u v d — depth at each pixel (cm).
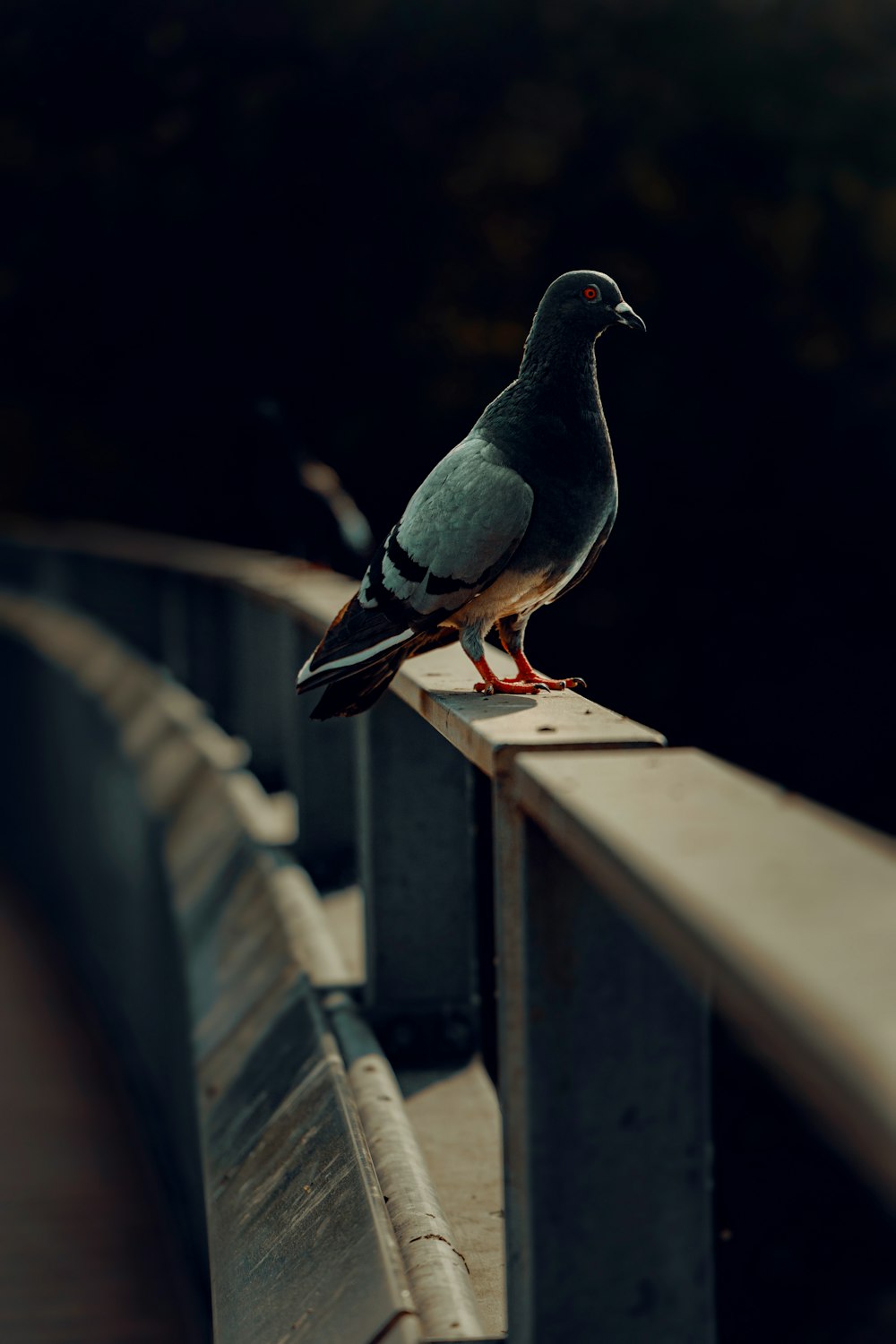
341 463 1967
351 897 473
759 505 2028
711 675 2036
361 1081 289
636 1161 159
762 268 2009
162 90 1988
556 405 299
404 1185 239
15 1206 701
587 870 135
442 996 334
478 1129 295
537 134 1980
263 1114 325
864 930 91
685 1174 159
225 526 2258
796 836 118
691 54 2041
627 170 1981
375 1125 265
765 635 2047
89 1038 1030
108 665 1255
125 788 984
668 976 158
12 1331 567
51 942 1395
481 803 359
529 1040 158
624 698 1977
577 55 2020
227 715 784
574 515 296
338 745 482
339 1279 226
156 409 2111
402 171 1967
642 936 159
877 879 103
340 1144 267
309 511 920
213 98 1980
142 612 1152
